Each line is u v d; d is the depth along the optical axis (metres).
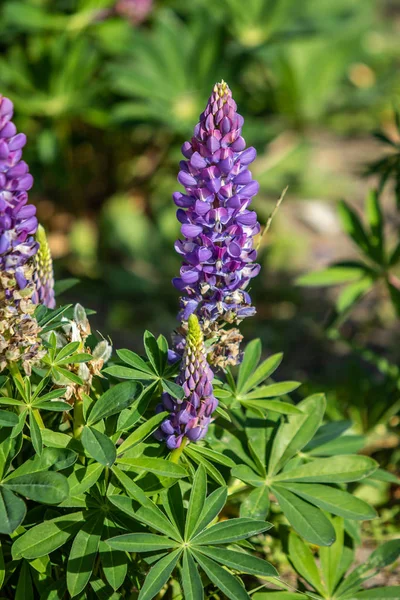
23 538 2.45
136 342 5.54
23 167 2.20
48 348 2.49
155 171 6.87
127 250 6.44
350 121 8.66
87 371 2.53
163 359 2.60
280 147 7.91
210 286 2.45
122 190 6.87
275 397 3.31
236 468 2.78
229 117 2.31
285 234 6.68
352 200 7.23
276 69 7.91
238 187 2.40
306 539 2.62
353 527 3.07
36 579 2.59
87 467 2.53
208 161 2.36
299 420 2.98
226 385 2.88
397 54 9.79
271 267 6.32
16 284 2.29
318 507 2.83
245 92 7.17
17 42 6.36
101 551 2.46
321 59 8.09
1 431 2.50
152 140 6.78
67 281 3.32
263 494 2.76
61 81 6.04
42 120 6.28
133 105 6.13
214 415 2.95
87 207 6.82
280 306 5.95
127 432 2.70
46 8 6.23
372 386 4.47
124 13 6.48
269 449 2.94
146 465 2.47
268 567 2.36
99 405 2.50
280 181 7.23
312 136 8.40
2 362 2.31
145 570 2.71
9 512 2.25
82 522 2.52
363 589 2.96
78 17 6.12
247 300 2.52
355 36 8.27
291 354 5.35
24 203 2.26
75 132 6.53
